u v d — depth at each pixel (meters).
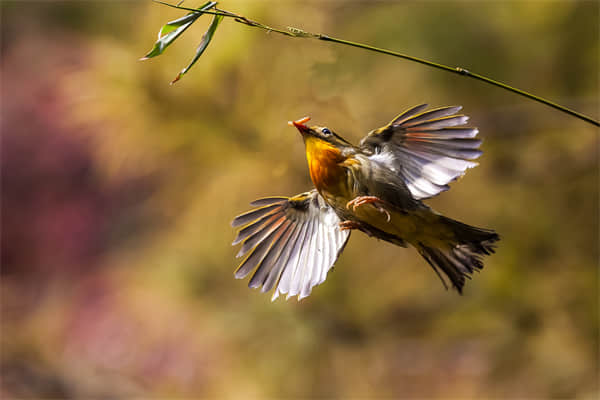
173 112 3.83
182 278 3.91
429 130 3.60
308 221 3.64
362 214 3.61
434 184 3.60
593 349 3.85
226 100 3.83
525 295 3.86
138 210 5.96
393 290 3.88
